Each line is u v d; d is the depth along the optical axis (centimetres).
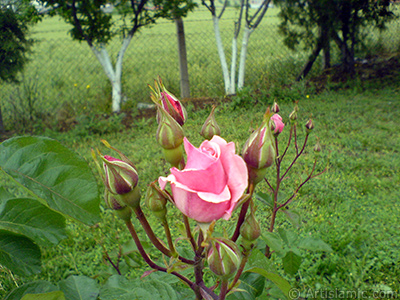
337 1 661
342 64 775
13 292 88
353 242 276
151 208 88
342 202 333
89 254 273
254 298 126
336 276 247
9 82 599
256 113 594
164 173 395
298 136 481
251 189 86
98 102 710
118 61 666
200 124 556
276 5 732
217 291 226
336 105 598
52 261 268
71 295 115
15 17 529
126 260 175
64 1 579
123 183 81
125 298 110
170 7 654
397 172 376
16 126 620
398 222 299
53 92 841
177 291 139
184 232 101
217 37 711
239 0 707
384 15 694
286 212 200
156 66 1083
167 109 94
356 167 393
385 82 718
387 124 509
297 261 162
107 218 316
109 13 644
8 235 85
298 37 746
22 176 73
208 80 813
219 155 72
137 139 525
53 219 84
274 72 813
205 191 71
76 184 74
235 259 79
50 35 2094
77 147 520
